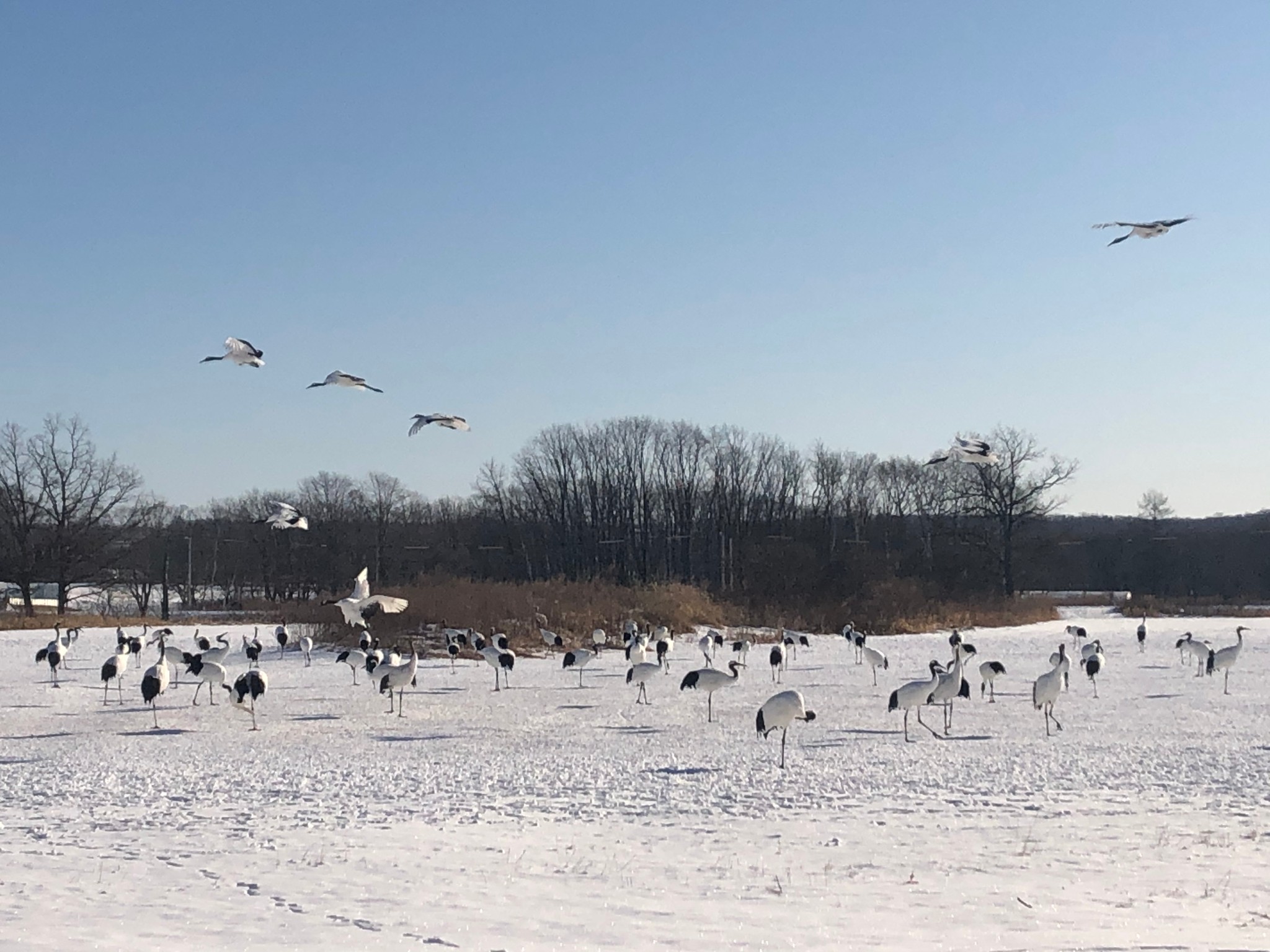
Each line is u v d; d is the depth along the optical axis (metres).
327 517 106.31
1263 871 13.56
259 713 31.75
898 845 15.13
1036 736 26.27
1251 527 127.06
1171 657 53.81
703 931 10.92
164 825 16.78
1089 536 129.12
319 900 12.17
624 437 112.94
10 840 15.67
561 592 63.66
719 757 23.28
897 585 79.12
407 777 21.14
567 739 26.48
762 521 108.69
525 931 10.92
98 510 86.19
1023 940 10.58
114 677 39.53
